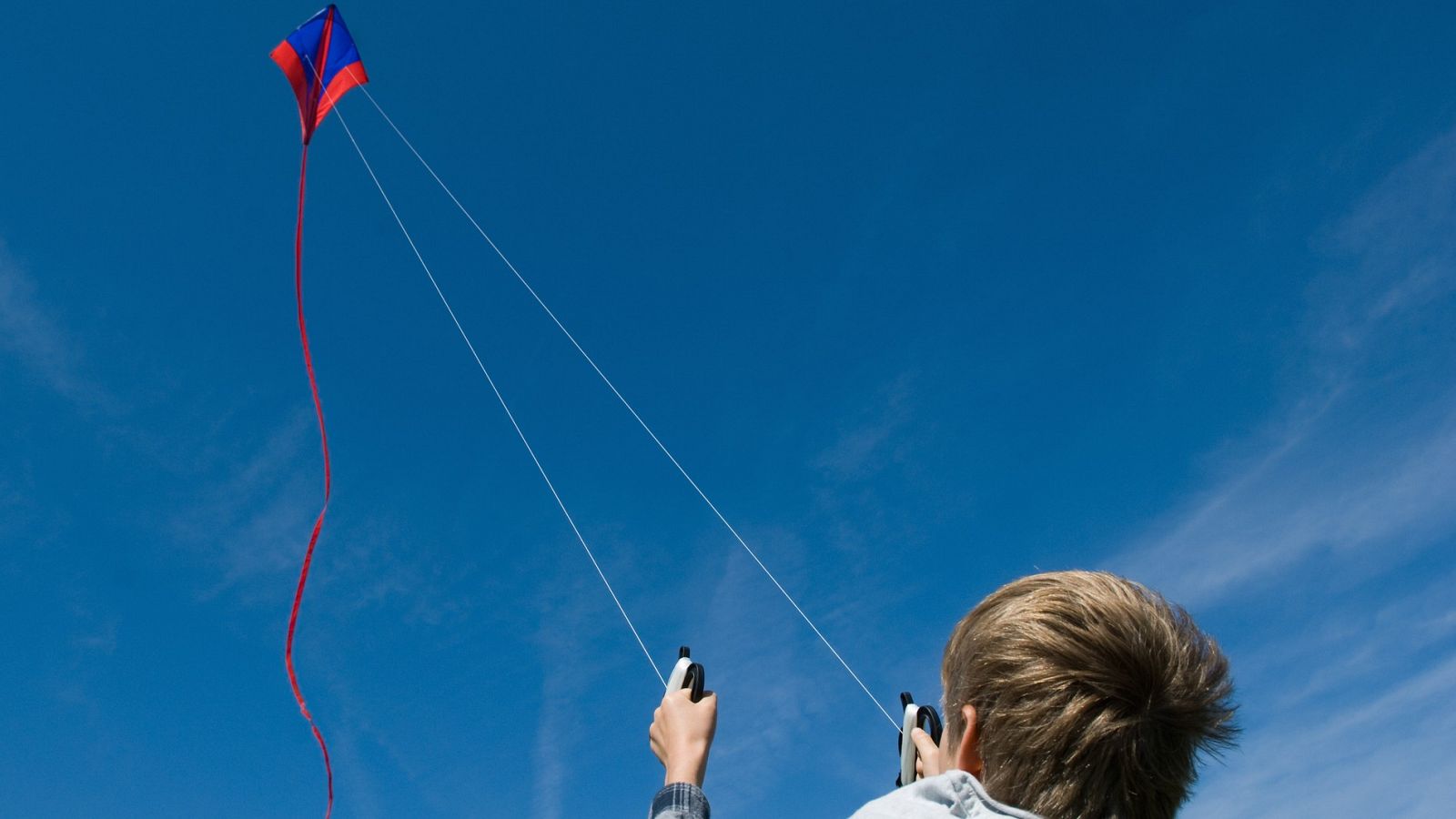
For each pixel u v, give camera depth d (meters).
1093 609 1.43
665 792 1.71
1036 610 1.46
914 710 1.94
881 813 1.38
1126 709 1.35
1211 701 1.42
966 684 1.50
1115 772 1.33
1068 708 1.34
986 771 1.42
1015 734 1.38
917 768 1.89
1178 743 1.37
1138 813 1.33
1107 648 1.38
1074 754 1.33
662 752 1.86
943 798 1.38
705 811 1.69
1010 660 1.42
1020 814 1.32
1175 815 1.38
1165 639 1.42
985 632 1.50
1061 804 1.32
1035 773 1.35
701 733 1.84
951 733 1.54
